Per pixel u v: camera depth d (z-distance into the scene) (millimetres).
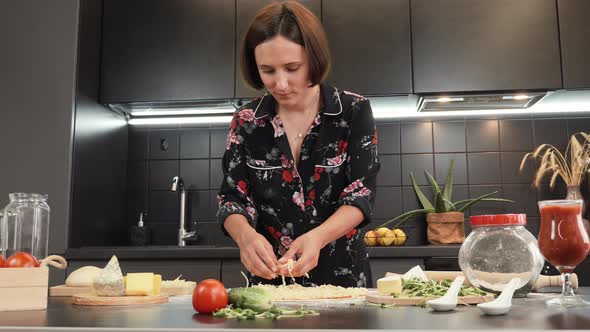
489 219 1096
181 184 2949
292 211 1526
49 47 2643
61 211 2512
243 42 1401
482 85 2578
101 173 2811
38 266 1106
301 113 1526
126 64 2797
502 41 2594
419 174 2887
